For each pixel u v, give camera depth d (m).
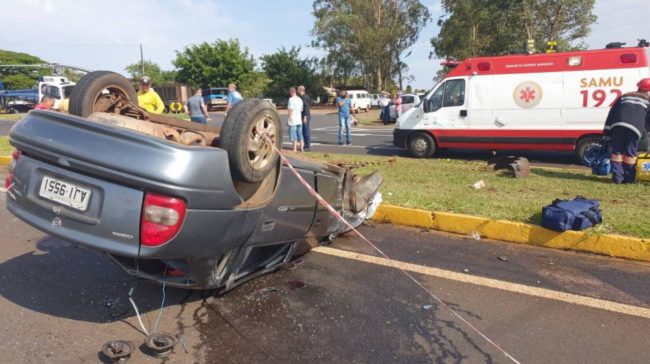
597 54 10.37
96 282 4.19
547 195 7.14
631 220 5.49
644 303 3.91
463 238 5.60
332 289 4.16
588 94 10.45
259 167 3.33
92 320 3.53
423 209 6.14
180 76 56.22
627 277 4.43
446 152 13.55
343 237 5.58
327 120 32.09
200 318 3.60
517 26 33.66
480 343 3.32
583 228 5.20
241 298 3.94
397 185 7.90
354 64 61.22
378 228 5.98
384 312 3.76
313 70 59.62
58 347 3.16
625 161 8.03
